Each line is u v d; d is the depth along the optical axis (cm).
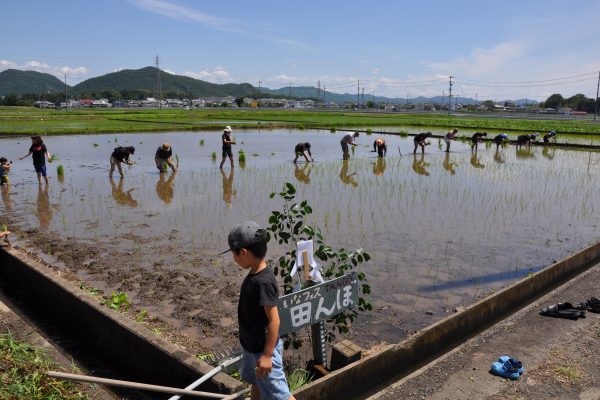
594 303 618
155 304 636
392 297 671
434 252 865
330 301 447
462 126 4609
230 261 806
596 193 1405
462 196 1354
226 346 525
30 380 384
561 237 966
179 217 1105
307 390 398
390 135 3816
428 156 2392
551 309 600
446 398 430
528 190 1449
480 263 811
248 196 1343
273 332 315
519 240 941
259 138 3528
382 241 926
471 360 496
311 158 2098
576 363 485
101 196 1349
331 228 1013
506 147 2919
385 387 467
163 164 1750
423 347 510
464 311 556
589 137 3644
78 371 428
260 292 315
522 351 512
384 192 1407
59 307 616
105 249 867
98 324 528
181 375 416
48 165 1991
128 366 490
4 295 724
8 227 1015
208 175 1723
